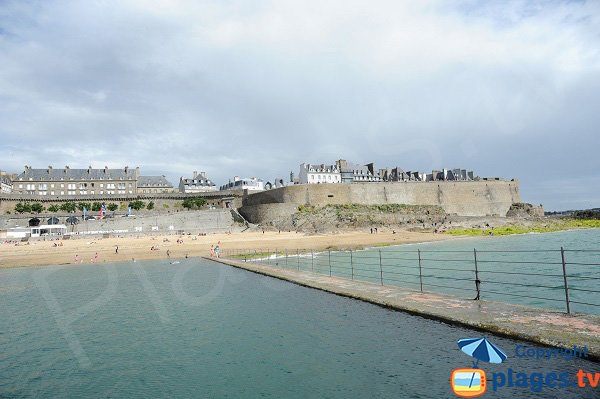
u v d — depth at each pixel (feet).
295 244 205.67
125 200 404.36
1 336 45.80
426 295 46.91
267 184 499.51
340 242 212.02
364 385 25.18
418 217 341.41
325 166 418.72
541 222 364.79
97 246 209.97
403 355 29.37
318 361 30.45
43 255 176.86
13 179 420.77
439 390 23.52
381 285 57.16
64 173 427.74
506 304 39.45
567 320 31.78
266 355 33.27
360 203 371.35
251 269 90.99
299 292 60.29
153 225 320.29
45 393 28.71
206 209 378.12
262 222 338.95
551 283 81.87
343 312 44.29
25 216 332.80
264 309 51.44
